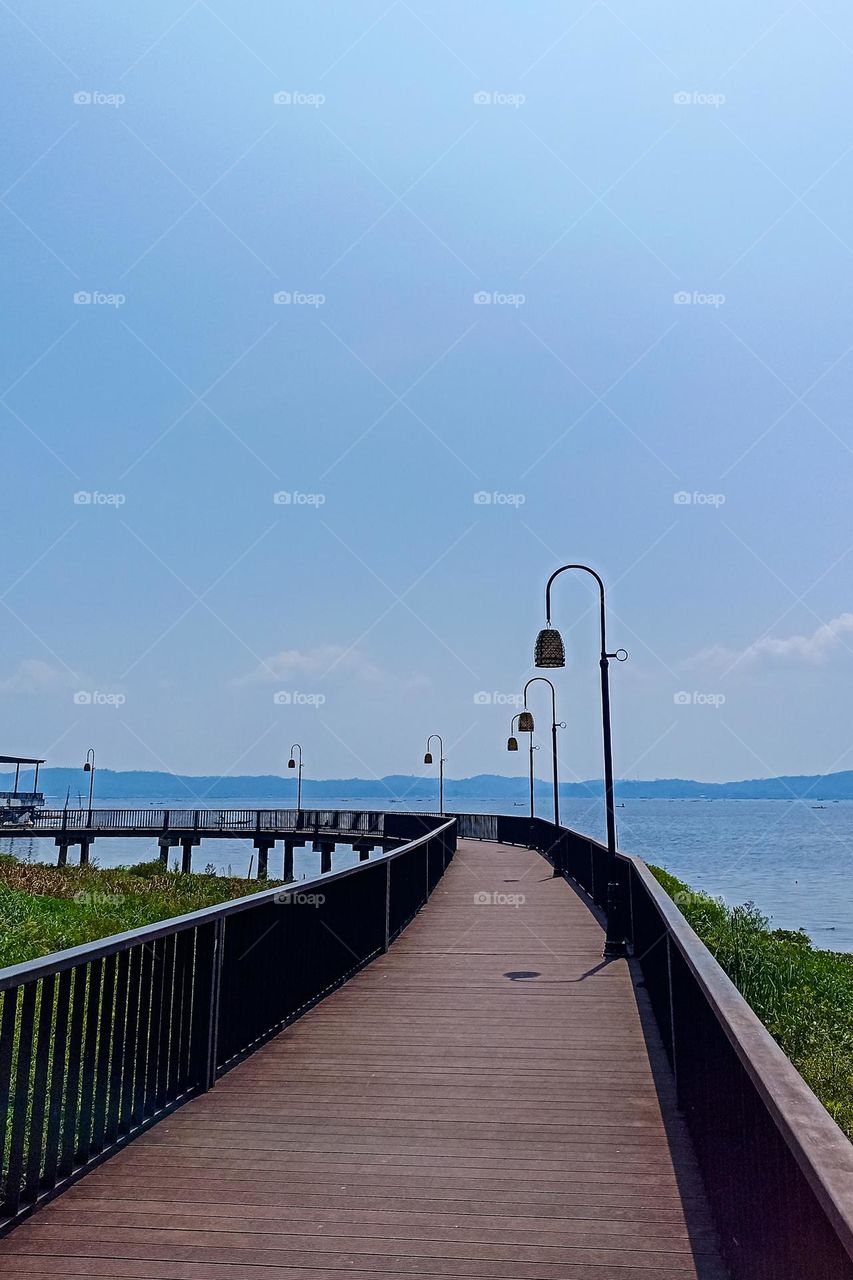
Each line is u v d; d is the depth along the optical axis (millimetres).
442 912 14078
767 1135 2496
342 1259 3338
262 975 6543
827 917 32781
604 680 11086
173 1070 5070
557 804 22828
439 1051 6281
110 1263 3281
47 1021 3865
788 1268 2232
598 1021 7160
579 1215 3717
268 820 41781
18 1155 3645
